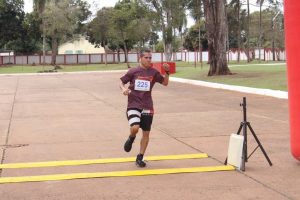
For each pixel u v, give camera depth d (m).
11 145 10.15
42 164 8.20
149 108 7.83
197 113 15.30
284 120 13.18
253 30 78.00
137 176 7.32
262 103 17.53
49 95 23.39
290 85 7.83
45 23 69.31
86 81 34.56
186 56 83.44
